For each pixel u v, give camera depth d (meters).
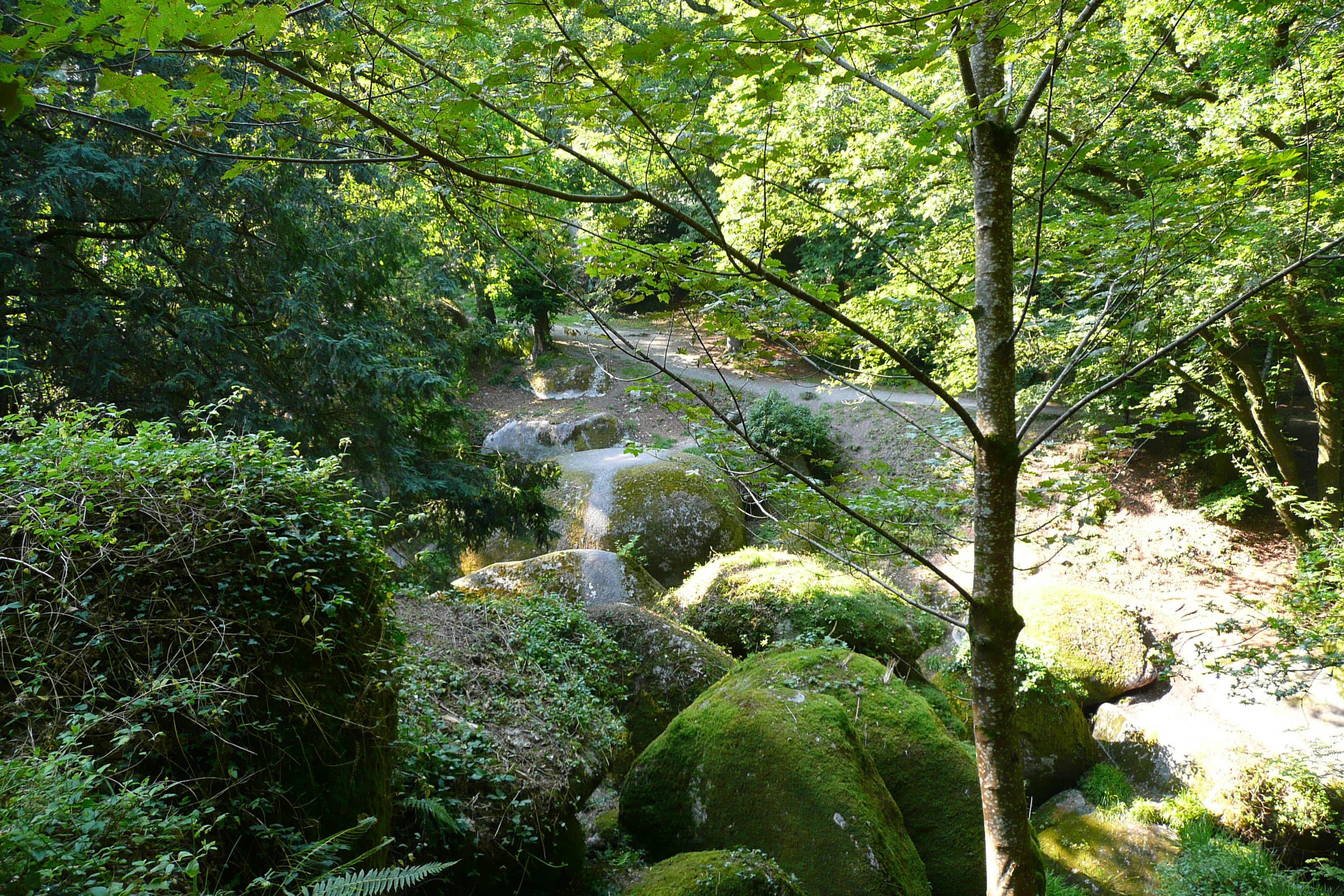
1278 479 12.14
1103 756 9.56
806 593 9.09
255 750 2.62
